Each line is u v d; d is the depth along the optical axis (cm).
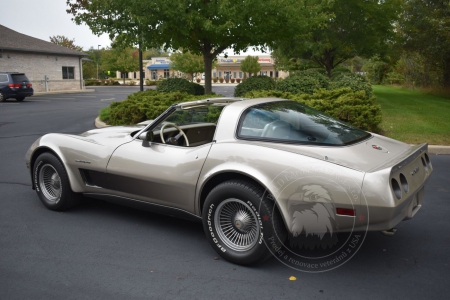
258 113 374
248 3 1105
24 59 3244
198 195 370
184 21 1155
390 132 977
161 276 334
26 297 302
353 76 1279
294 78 1205
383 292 307
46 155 477
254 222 340
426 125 1062
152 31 1197
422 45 2177
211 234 359
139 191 416
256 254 334
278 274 336
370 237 413
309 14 1320
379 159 332
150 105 1082
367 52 1936
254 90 1209
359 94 982
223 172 348
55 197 491
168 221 461
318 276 333
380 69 4347
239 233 352
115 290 312
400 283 321
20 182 621
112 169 427
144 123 549
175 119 438
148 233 426
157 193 402
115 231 430
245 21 1212
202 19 1145
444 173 671
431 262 358
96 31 1200
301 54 1956
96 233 425
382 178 297
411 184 330
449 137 921
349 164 314
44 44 3581
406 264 354
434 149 834
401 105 1605
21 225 446
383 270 343
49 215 479
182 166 379
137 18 1103
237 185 337
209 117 432
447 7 2089
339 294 304
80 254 375
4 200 533
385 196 293
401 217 325
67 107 1995
